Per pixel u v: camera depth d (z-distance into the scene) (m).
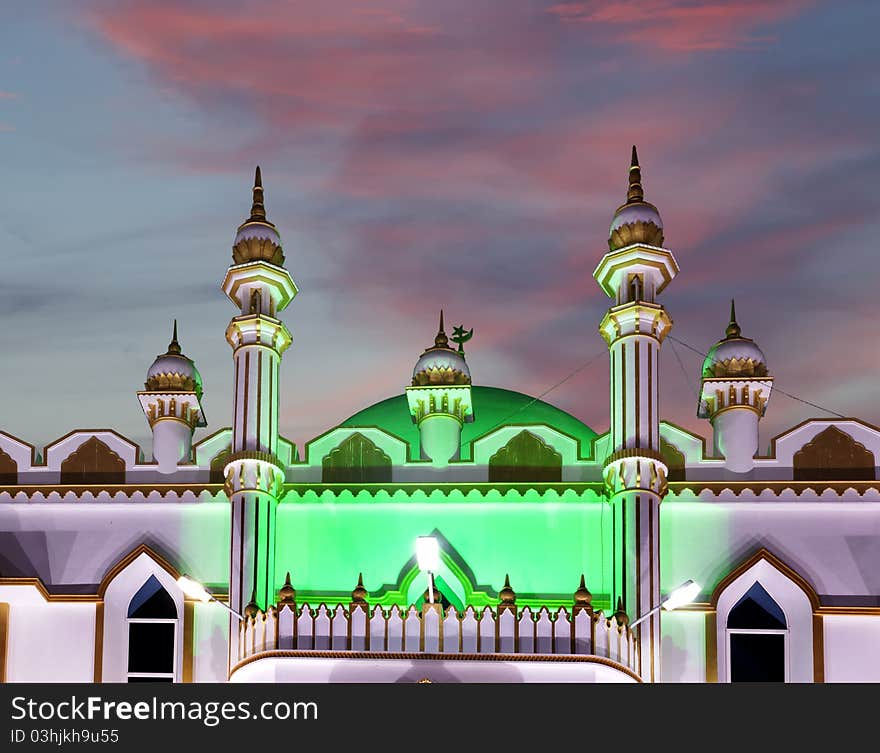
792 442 29.34
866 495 28.97
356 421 32.97
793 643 28.25
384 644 25.83
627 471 28.33
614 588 27.98
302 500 29.75
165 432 30.52
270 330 29.89
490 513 29.55
